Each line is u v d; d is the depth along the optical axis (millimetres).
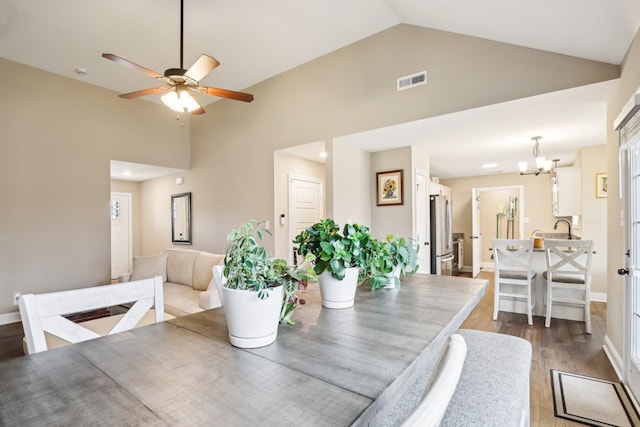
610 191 2785
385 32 3746
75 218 4785
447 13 2895
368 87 3861
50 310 1111
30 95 4426
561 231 6355
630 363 2273
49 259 4547
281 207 5004
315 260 1299
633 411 2051
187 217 6254
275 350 902
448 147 4645
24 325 1061
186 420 601
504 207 7883
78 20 3541
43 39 3865
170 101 3111
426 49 3447
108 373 786
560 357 2812
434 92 3389
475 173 7062
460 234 7516
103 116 5098
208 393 690
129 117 5395
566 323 3699
